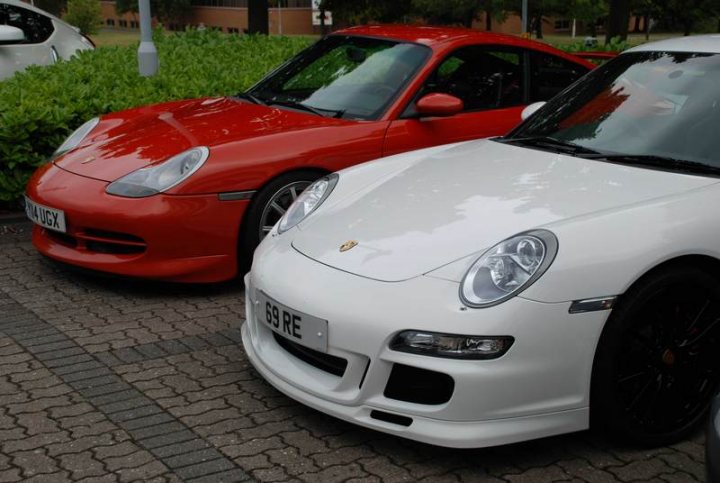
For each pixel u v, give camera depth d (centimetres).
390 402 318
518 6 4244
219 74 815
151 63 834
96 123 589
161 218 484
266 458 330
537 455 334
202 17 7581
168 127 548
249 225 505
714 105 394
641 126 404
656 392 335
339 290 329
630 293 320
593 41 1645
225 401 376
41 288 518
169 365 412
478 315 304
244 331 390
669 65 431
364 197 389
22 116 634
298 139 517
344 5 2598
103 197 493
